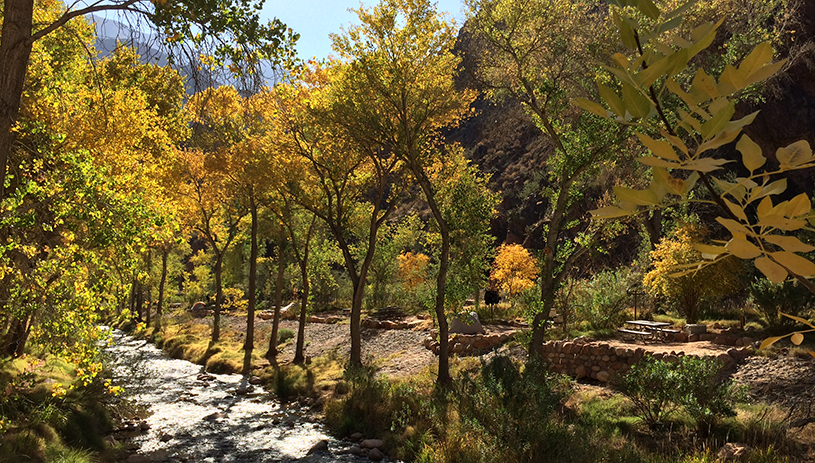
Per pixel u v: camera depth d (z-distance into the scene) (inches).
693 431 360.2
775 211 26.0
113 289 280.7
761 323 569.0
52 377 464.1
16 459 307.4
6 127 233.3
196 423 524.1
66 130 355.6
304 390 635.5
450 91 551.2
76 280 276.8
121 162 359.3
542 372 424.8
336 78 562.9
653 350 502.3
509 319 879.1
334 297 1627.7
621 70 30.3
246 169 699.4
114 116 385.4
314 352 890.1
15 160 328.5
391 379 613.9
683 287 609.9
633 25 31.4
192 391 668.7
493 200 684.7
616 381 501.4
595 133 457.1
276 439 474.6
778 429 338.6
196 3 254.5
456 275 617.0
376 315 1145.4
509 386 380.8
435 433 416.8
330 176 692.1
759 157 27.8
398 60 510.9
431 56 519.2
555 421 374.3
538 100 545.6
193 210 1049.5
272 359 860.0
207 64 278.1
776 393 409.4
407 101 545.3
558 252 518.0
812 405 376.8
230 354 896.9
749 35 590.6
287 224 820.0
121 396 481.1
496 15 509.0
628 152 498.0
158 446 451.8
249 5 267.6
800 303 515.8
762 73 27.5
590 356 544.4
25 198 303.1
